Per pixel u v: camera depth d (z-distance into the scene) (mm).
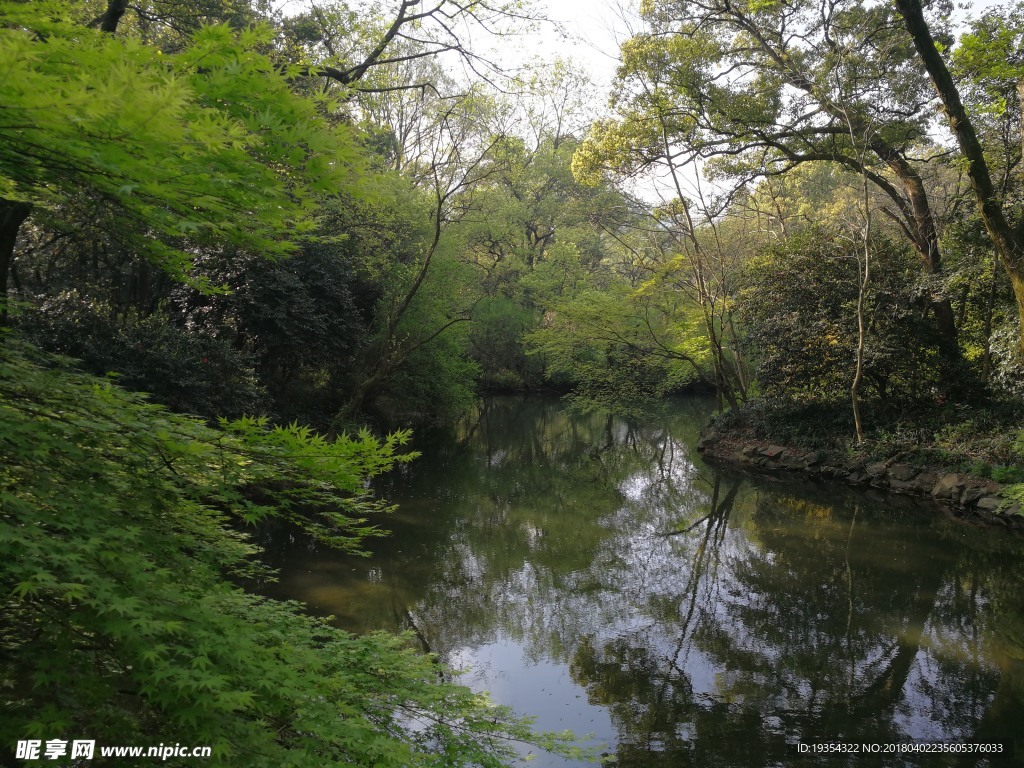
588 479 15945
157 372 9766
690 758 4938
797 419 17000
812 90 14664
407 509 12125
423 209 18453
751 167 17031
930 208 16875
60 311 9969
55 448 2639
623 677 6305
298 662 3082
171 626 2340
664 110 16156
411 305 17719
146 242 2916
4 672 2580
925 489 13016
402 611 7520
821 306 15352
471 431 23500
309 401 16344
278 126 2508
